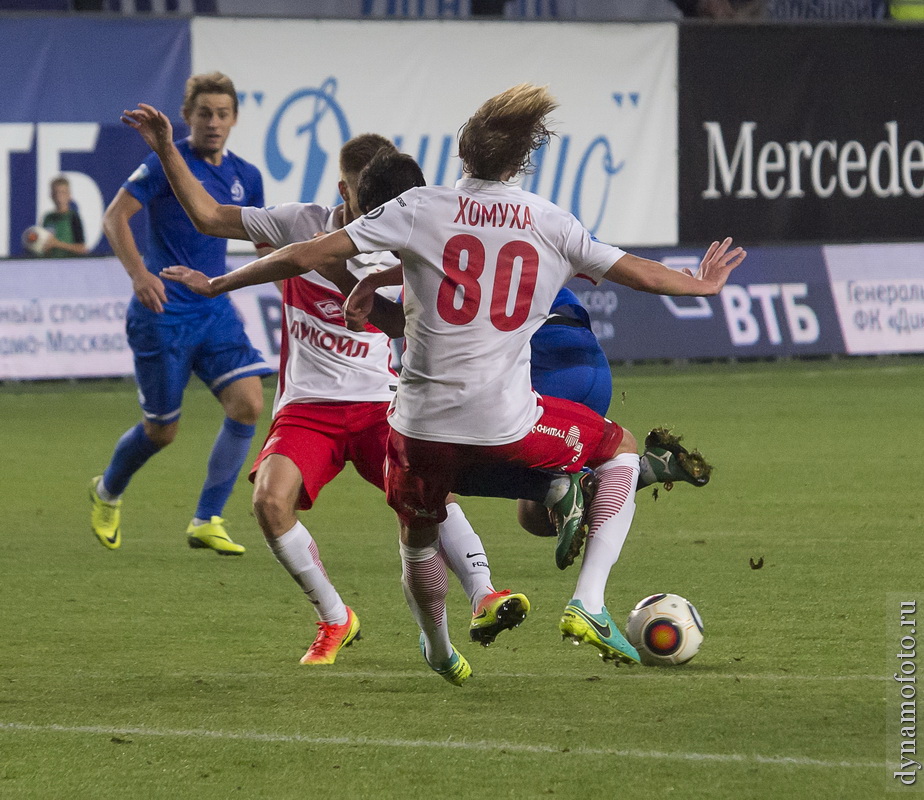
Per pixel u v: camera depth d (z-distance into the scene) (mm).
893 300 61875
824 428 43812
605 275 15750
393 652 19922
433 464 15836
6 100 55875
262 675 18609
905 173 63938
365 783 14320
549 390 18141
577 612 16453
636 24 60531
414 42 59125
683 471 17594
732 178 62312
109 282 55719
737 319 60406
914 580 24062
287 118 58438
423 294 15430
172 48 57219
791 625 21062
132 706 17109
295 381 20391
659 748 15312
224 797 13969
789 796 13797
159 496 33719
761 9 70875
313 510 32219
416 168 16797
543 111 15398
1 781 14445
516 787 14156
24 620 21781
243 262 58094
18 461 39000
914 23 63031
